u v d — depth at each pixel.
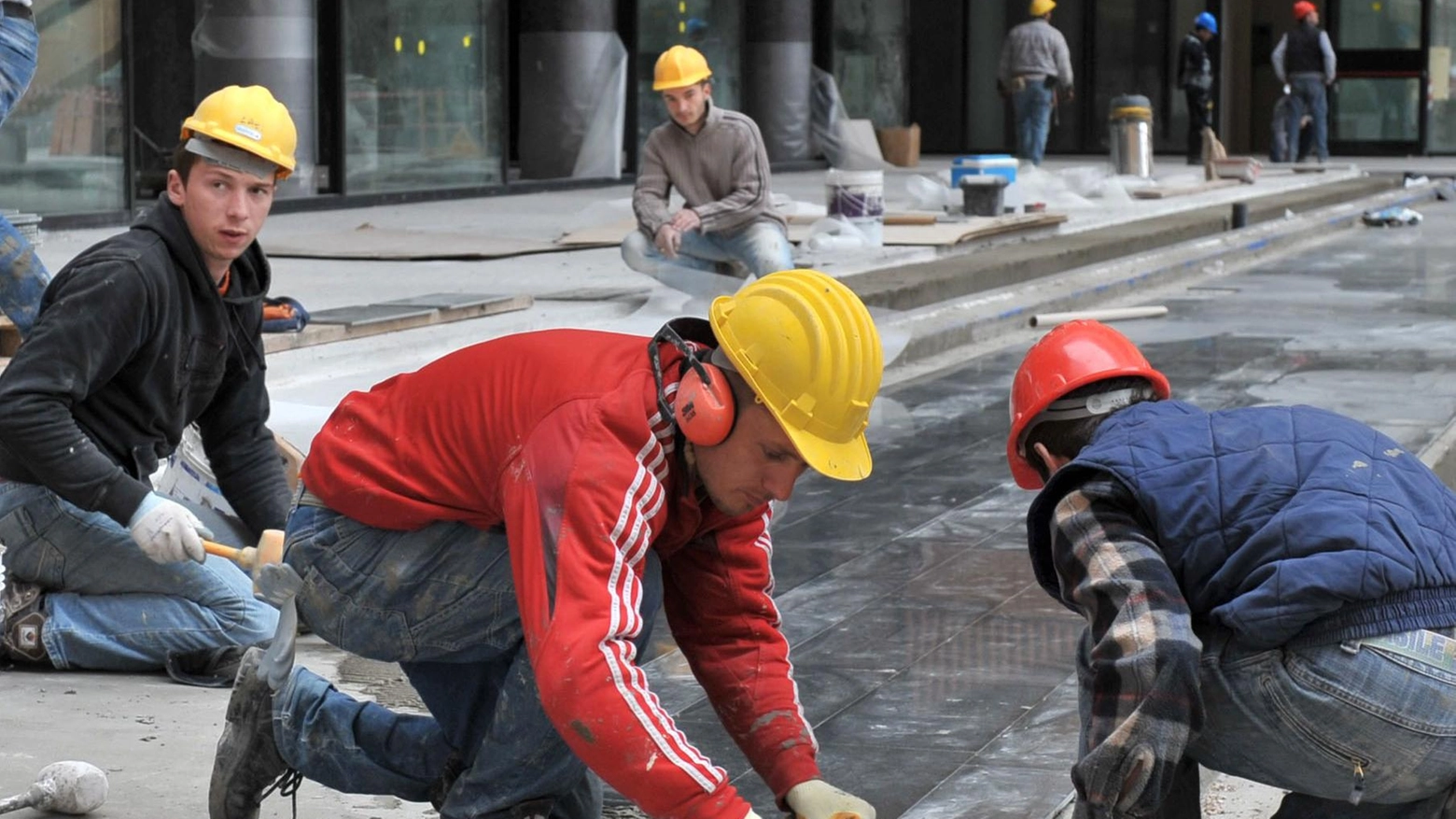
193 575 4.65
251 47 16.77
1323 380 9.84
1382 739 2.89
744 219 10.57
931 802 3.90
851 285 11.52
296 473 5.32
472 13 19.41
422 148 18.88
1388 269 15.82
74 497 4.13
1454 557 2.93
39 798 3.60
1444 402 9.13
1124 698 2.86
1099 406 3.28
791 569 6.07
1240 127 34.50
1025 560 6.18
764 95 24.83
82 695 4.56
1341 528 2.87
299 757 3.43
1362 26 30.73
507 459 2.93
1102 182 20.27
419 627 3.19
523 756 3.16
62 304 4.12
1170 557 2.99
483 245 13.79
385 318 9.22
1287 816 3.32
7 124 13.80
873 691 4.72
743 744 3.26
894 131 27.20
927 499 7.18
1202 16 27.45
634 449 2.83
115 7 14.58
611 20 21.50
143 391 4.32
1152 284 14.67
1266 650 2.93
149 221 4.30
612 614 2.74
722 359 2.93
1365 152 31.00
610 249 14.02
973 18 31.08
